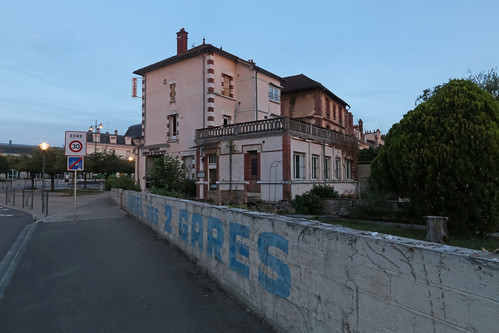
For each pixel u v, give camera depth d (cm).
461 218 984
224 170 2008
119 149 7725
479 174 927
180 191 1916
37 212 1551
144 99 2850
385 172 1232
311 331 307
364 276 248
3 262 666
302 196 1631
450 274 189
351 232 269
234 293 467
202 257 596
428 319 200
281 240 359
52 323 397
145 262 657
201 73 2420
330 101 3350
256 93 2503
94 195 2852
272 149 1789
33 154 3597
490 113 956
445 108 983
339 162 2448
